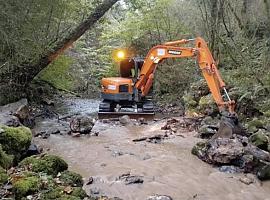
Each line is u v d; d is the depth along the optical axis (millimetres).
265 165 5773
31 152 6266
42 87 13727
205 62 8703
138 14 15945
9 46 10062
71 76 17688
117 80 10953
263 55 9500
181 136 8336
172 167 6184
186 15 14438
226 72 10984
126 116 10211
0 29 9625
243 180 5566
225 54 12133
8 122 7574
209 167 6203
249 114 9000
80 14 12453
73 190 4062
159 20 15539
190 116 10164
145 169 6066
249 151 6258
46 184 4055
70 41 11781
